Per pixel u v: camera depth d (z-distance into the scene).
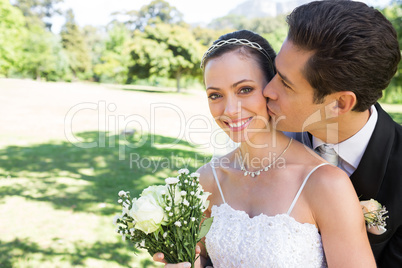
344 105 1.38
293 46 1.33
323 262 1.44
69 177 7.33
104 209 5.61
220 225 1.59
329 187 1.38
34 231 4.81
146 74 38.78
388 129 1.55
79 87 29.05
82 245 4.47
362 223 1.39
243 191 1.62
